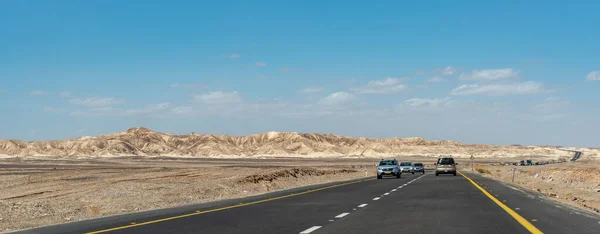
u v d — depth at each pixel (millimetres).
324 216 20516
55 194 38125
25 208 24922
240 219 19500
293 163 169625
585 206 26719
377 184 47719
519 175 79750
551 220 18750
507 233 15445
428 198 30062
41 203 27516
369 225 17516
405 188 40781
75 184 48000
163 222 18547
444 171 72875
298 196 32312
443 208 23719
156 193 35312
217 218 19844
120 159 193750
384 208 23922
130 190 36750
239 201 28453
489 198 29828
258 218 19812
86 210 25875
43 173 73812
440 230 16141
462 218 19547
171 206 26172
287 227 17094
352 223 18125
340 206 25109
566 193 41438
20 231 16453
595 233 15414
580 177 60500
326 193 35156
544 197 30547
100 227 17172
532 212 21672
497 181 53156
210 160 198250
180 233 15703
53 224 18266
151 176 62562
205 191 38438
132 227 17141
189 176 61281
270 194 34250
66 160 172375
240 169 81375
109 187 39156
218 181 46312
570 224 17547
